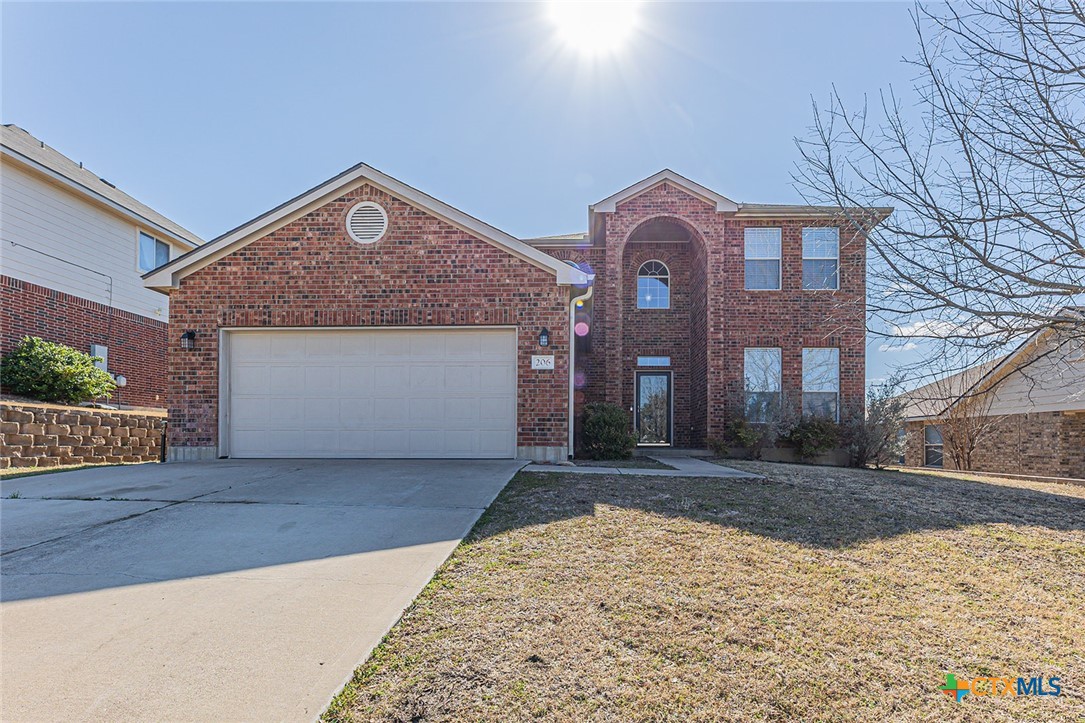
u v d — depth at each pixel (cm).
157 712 254
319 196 991
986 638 341
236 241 995
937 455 1889
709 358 1385
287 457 991
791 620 356
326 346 1002
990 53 509
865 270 635
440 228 988
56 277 1339
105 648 308
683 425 1531
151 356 1648
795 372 1412
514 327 980
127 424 1215
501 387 984
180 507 606
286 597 373
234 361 1005
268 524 542
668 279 1571
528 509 595
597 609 360
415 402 988
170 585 394
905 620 362
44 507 607
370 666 292
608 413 1183
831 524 570
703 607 368
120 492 682
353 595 376
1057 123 477
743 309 1428
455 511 587
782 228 1442
